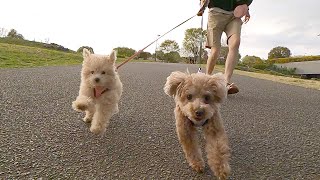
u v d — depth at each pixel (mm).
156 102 1001
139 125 715
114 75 709
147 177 457
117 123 723
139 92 1188
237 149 602
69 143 563
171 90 589
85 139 592
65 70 1726
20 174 429
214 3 1023
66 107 816
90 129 627
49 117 711
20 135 578
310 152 606
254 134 708
